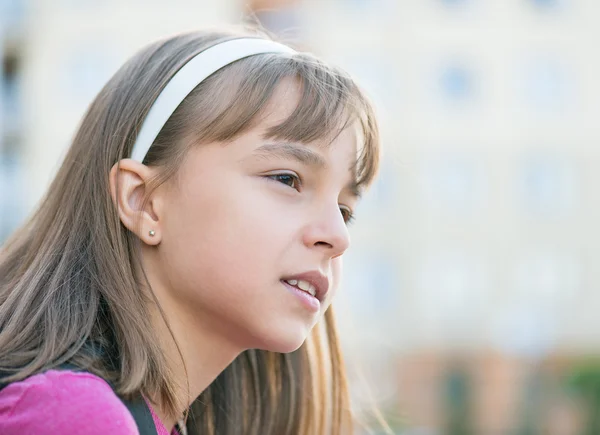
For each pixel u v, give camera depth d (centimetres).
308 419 194
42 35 2045
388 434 219
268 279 147
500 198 2131
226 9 2003
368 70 2123
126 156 160
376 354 2017
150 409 145
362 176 162
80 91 2039
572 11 2158
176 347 152
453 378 2044
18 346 141
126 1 2025
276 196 150
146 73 167
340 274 163
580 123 2145
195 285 150
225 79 157
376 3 2136
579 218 2139
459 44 2142
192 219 150
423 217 2108
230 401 191
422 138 2120
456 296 2106
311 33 2056
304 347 197
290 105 153
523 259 2123
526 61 2148
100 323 148
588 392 1980
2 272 170
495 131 2139
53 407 126
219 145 151
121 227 155
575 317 2109
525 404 2023
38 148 2027
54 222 164
